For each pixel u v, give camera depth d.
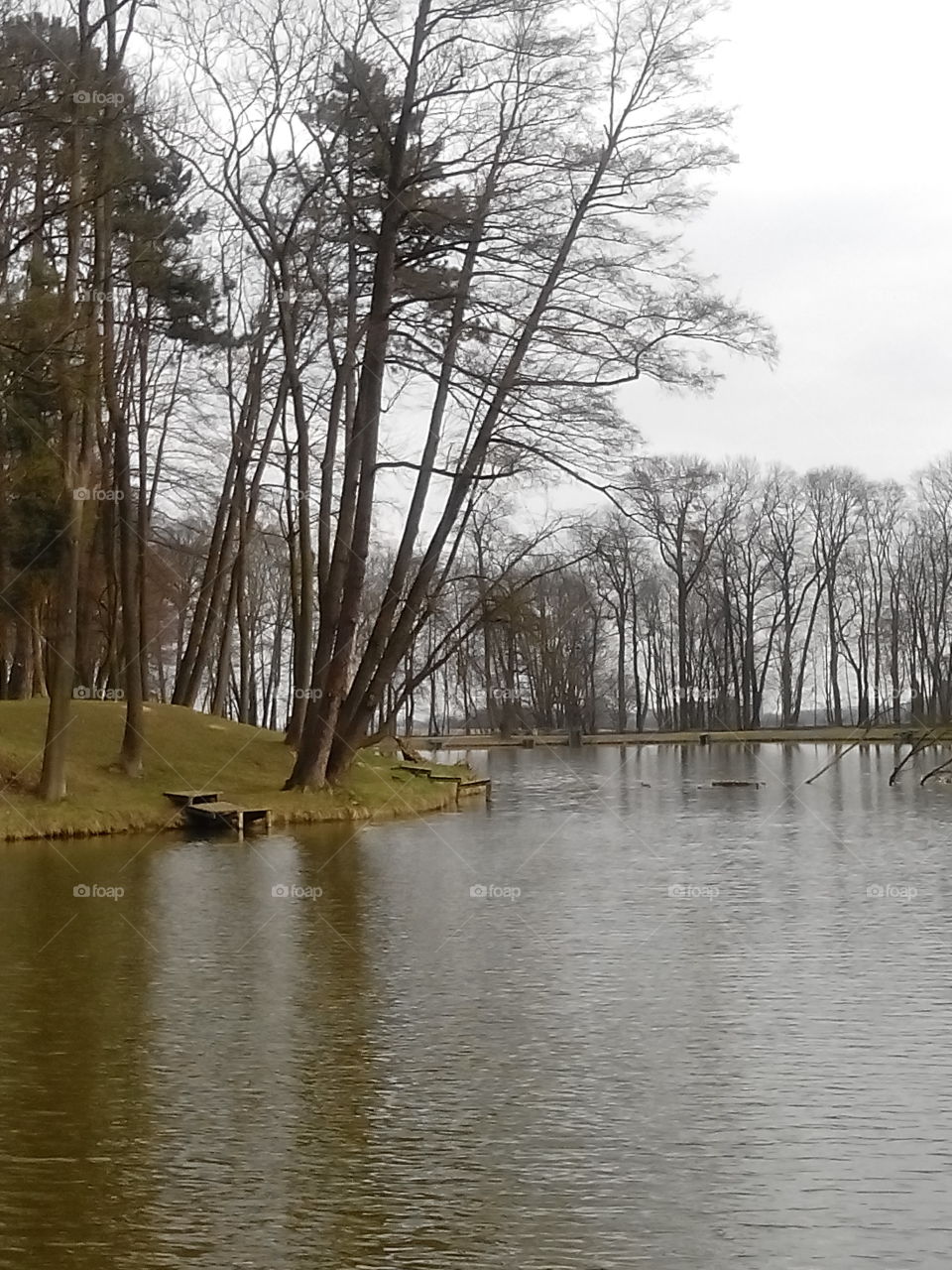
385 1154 9.19
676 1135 9.52
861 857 24.17
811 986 13.77
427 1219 8.16
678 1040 11.84
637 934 16.70
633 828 29.75
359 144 29.77
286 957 15.33
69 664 28.59
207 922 17.58
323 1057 11.38
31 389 21.25
